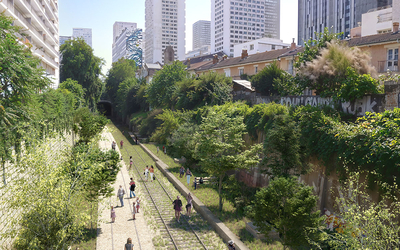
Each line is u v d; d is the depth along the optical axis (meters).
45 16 54.34
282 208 14.70
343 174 16.64
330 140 18.03
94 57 69.06
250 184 28.14
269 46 83.94
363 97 19.70
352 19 103.12
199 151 25.78
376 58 31.31
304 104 25.38
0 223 11.77
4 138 12.95
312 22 121.75
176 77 63.75
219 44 182.88
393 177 13.80
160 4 191.25
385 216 9.34
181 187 27.89
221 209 22.64
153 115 61.88
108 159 19.31
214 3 185.75
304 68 25.02
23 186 11.21
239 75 53.47
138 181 31.27
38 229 11.34
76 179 13.33
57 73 62.06
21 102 16.33
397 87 17.72
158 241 18.02
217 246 17.52
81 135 34.03
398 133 14.17
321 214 18.62
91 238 17.78
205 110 41.44
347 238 9.65
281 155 18.72
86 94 67.31
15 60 15.13
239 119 24.77
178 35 197.25
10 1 37.09
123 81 92.38
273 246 16.89
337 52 23.11
